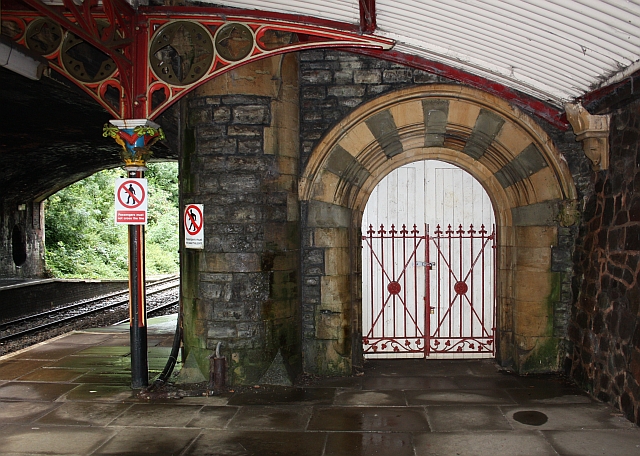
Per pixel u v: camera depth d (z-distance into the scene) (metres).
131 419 4.92
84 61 6.33
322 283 6.29
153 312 13.60
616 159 5.21
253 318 5.84
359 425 4.75
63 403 5.34
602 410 5.04
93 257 23.58
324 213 6.27
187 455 4.18
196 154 5.98
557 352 6.23
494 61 5.22
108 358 7.05
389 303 6.95
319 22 5.24
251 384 5.83
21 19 5.26
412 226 6.91
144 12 5.43
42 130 10.63
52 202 23.25
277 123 5.96
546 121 6.07
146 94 5.50
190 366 5.95
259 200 5.86
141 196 5.62
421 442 4.39
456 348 6.95
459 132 6.20
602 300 5.34
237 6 5.35
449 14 4.50
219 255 5.85
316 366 6.31
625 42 4.01
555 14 3.99
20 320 12.52
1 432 4.63
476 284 6.92
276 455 4.17
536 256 6.20
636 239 4.73
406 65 6.01
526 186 6.20
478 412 5.03
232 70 5.82
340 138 6.17
